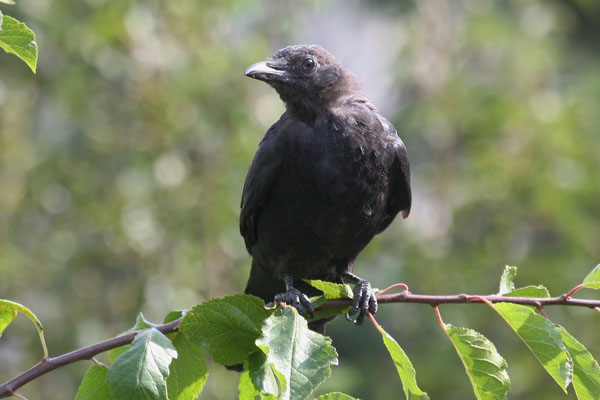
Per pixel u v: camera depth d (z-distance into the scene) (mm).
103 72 12320
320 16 17938
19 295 12359
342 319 14133
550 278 13289
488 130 14055
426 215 14484
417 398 4707
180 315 5406
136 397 4387
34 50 4668
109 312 12453
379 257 13688
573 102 14320
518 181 13703
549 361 4840
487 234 13820
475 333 4977
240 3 12945
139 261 12359
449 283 13516
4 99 12375
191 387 5246
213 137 12453
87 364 12141
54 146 12367
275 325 4629
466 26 14523
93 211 12258
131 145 12336
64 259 12242
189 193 12438
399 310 13820
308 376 4445
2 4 11875
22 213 12469
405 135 15141
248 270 12367
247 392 5059
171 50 12500
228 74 12500
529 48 14367
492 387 4926
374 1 17531
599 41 19578
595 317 13102
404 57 14789
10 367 12375
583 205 13953
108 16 12188
